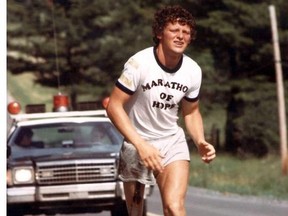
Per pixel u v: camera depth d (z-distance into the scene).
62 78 65.81
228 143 52.66
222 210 18.89
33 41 65.94
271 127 50.62
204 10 53.88
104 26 62.34
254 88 53.47
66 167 15.14
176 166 8.67
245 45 53.41
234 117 53.25
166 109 8.72
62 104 17.39
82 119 16.64
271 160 44.22
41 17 65.69
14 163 15.20
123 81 8.55
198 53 54.06
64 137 16.38
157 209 18.75
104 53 61.78
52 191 15.08
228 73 54.44
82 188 15.07
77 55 64.69
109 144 16.25
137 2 59.91
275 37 41.53
